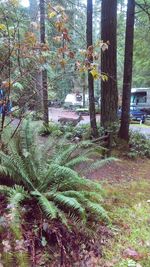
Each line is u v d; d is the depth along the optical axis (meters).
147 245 3.68
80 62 4.33
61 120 12.34
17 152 4.16
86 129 9.26
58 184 4.03
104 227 3.88
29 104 4.89
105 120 8.62
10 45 4.09
